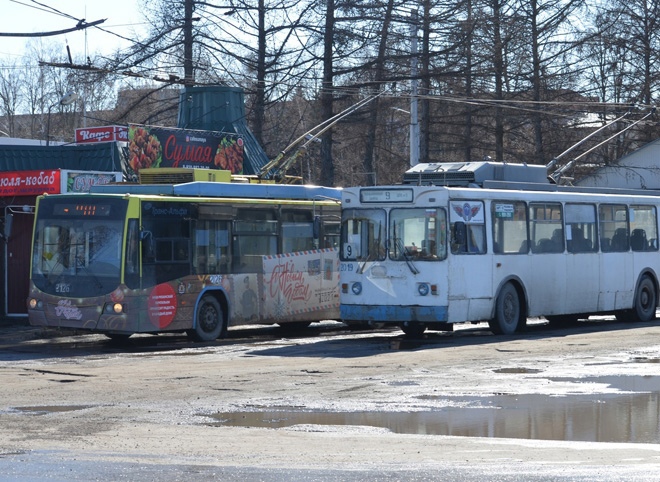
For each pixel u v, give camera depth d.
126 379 19.62
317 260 32.16
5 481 10.90
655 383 18.58
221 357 23.64
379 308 27.47
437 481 10.81
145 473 11.27
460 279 27.14
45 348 26.98
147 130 40.38
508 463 11.77
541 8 64.69
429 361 22.08
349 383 18.86
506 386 18.31
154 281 27.05
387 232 27.55
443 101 62.31
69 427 14.51
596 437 13.59
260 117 58.69
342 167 79.19
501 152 64.44
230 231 29.30
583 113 66.56
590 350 23.92
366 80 57.41
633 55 70.25
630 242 34.03
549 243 30.52
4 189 34.16
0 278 35.41
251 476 11.09
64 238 27.59
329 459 12.06
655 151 63.84
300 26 56.19
